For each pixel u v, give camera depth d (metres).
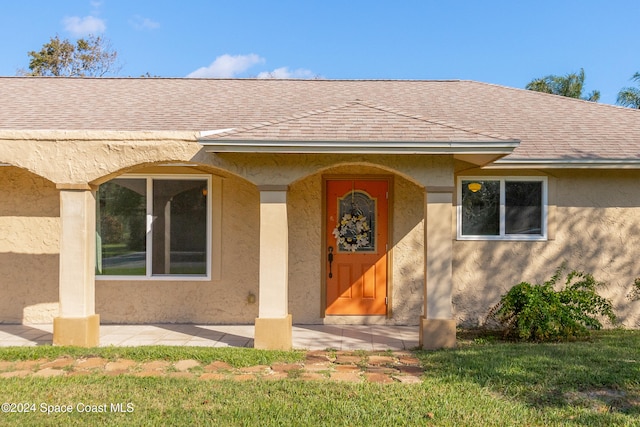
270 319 6.98
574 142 8.80
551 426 4.27
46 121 9.09
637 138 9.02
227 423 4.36
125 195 9.15
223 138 6.68
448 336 6.96
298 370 5.82
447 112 10.31
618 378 5.24
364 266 9.03
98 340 7.39
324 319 8.97
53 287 9.05
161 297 9.02
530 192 8.87
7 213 9.06
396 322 8.95
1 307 9.00
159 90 11.50
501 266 8.80
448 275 7.02
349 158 7.03
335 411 4.58
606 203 8.77
